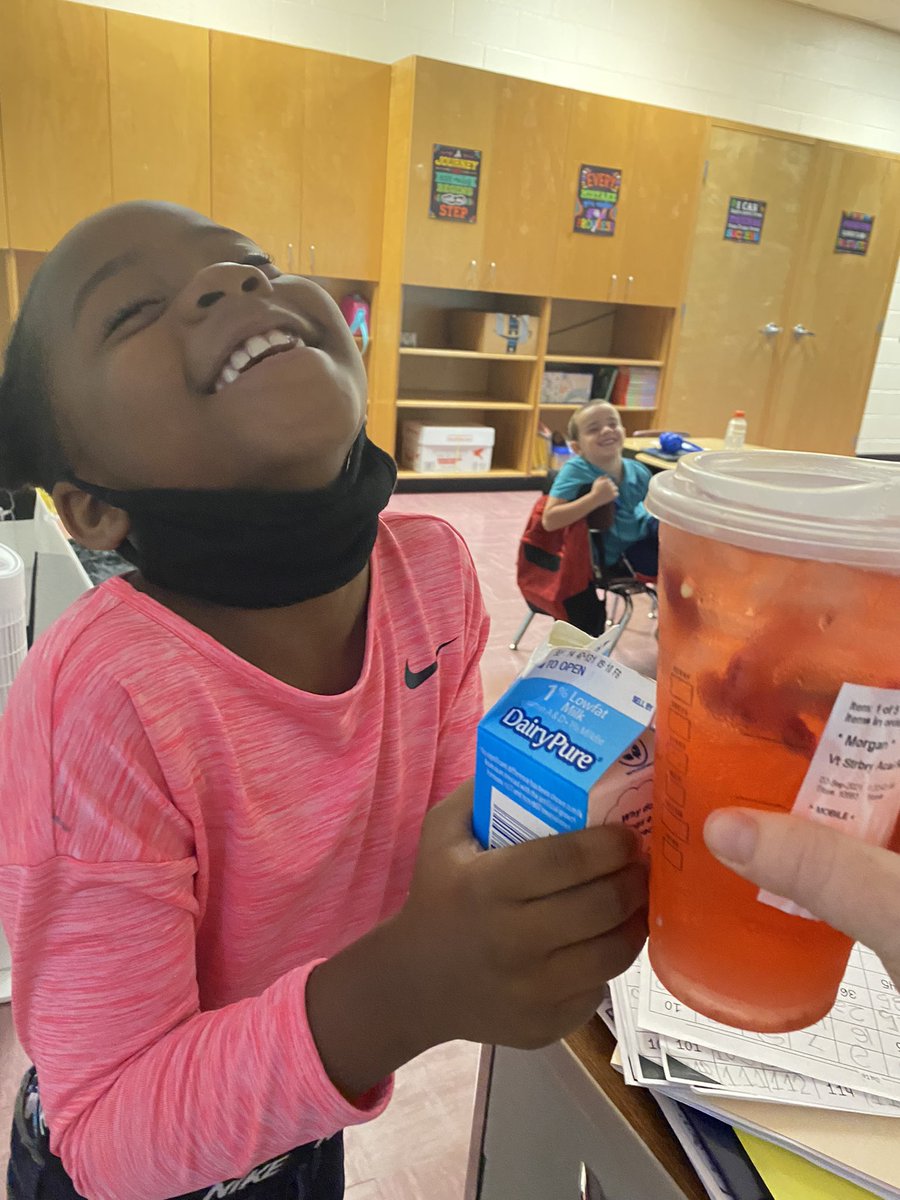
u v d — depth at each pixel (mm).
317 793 608
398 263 5082
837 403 6863
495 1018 408
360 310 5262
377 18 4930
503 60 5301
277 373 519
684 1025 565
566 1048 571
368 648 634
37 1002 510
